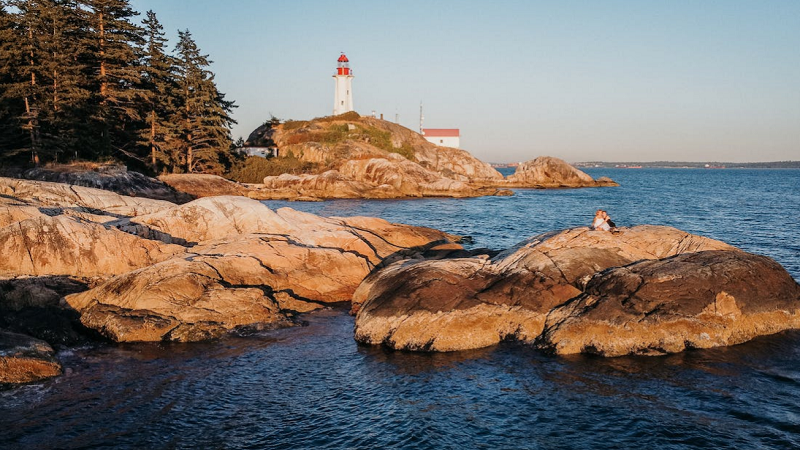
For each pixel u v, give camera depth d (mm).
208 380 13938
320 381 13906
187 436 11172
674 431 11125
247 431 11391
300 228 25984
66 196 28266
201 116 61938
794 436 10859
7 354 13719
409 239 27688
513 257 18828
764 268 16906
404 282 17734
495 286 17391
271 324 17875
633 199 73438
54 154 44312
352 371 14523
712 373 13742
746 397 12523
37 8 42719
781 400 12359
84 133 46094
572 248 18688
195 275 18594
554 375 13883
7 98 41781
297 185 67062
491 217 49500
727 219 48625
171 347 16188
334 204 59906
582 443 10758
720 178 185875
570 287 17062
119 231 21391
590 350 15055
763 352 14883
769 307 16219
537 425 11477
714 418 11625
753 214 53000
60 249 19938
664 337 15062
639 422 11508
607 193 86750
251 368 14727
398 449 10609
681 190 99250
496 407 12305
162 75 56219
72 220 20828
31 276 19062
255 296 18594
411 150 94250
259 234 23766
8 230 19531
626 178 185125
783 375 13594
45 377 13844
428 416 11914
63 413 12062
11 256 19188
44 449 10617
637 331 15102
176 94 59688
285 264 21734
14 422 11617
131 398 12867
